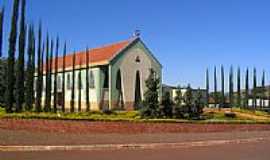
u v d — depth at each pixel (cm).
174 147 2267
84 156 1725
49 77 4862
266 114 5678
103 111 4231
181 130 3225
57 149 1941
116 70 5338
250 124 3769
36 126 2655
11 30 3819
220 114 4628
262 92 8556
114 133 2853
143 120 3144
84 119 2884
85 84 5619
